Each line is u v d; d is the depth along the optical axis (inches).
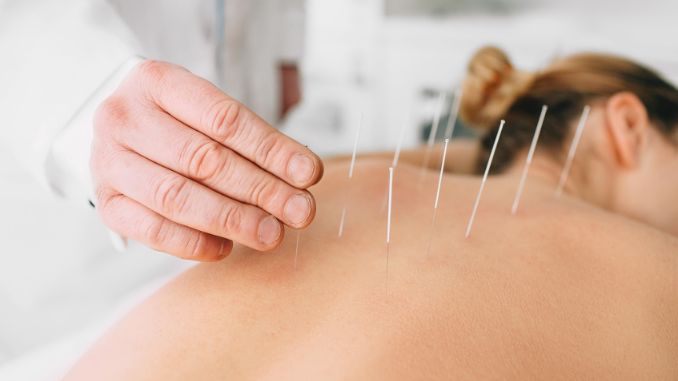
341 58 91.7
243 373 20.7
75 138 29.4
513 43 79.4
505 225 28.0
